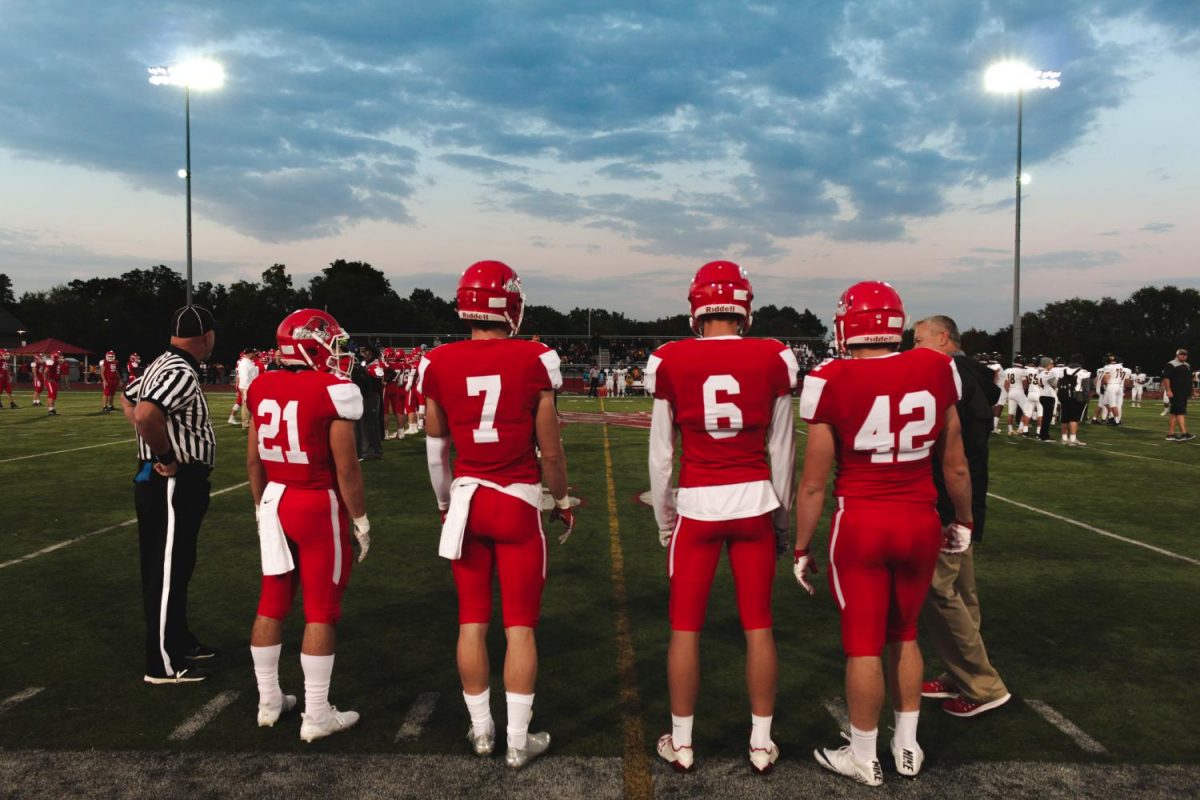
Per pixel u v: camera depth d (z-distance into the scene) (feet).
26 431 42.16
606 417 57.52
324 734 8.51
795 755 8.18
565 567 15.57
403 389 40.11
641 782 7.59
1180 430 40.68
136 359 59.88
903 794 7.38
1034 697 9.64
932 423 7.12
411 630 12.04
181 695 9.66
